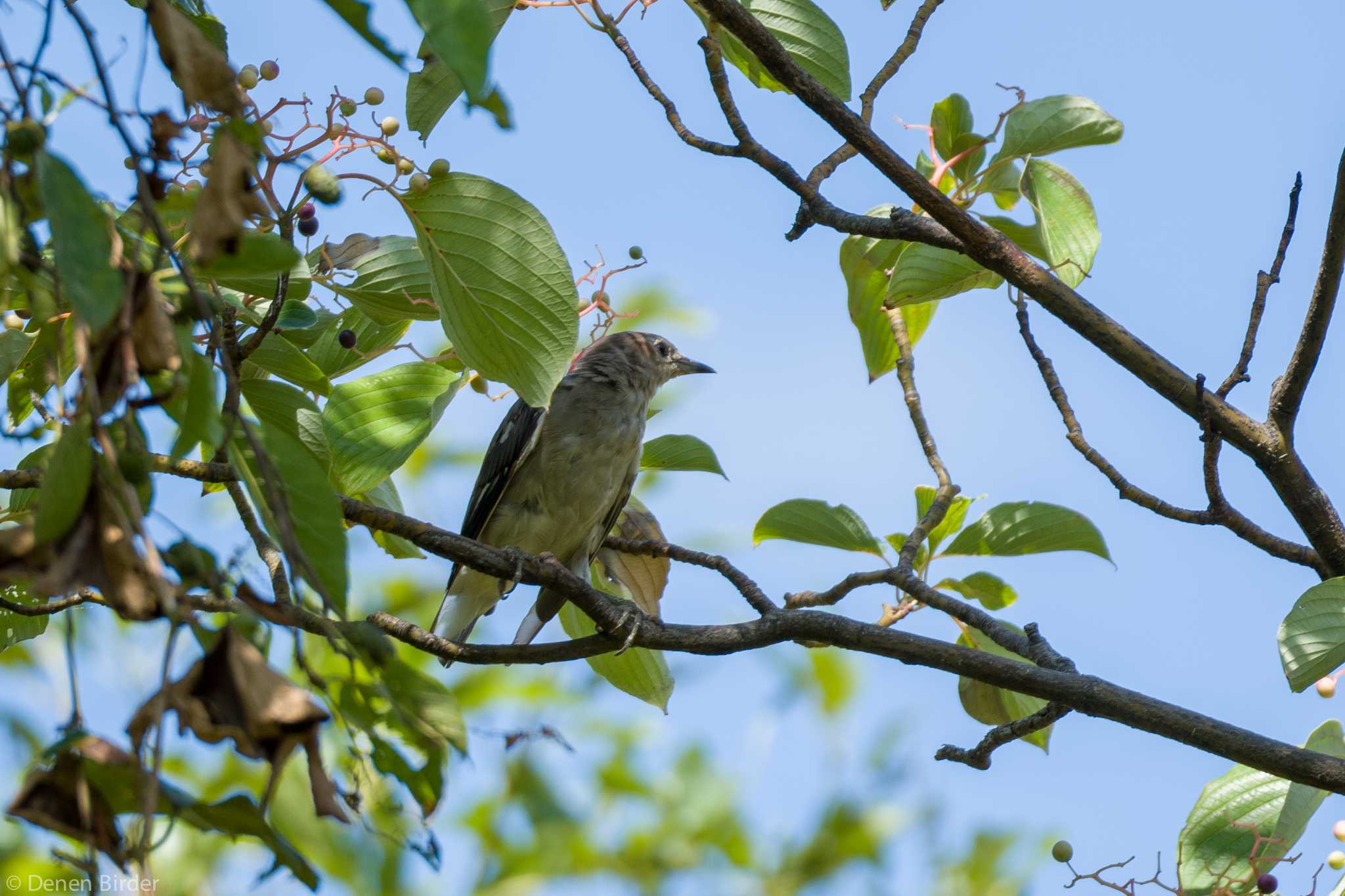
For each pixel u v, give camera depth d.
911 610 9.45
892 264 9.94
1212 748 7.19
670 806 12.21
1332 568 7.84
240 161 3.45
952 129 9.48
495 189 6.84
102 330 3.45
